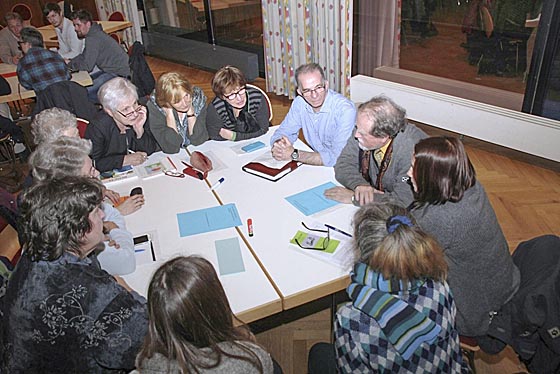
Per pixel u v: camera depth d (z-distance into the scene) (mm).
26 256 1310
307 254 1772
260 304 1557
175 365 1005
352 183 2191
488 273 1601
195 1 6363
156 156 2650
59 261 1289
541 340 1552
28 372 1320
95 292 1290
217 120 2711
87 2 7371
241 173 2398
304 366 2223
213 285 1031
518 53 3723
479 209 1578
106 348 1291
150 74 4309
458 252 1578
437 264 1195
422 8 4180
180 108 2584
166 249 1863
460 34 4027
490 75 3971
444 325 1191
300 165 2436
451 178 1535
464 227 1552
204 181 2354
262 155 2561
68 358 1308
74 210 1268
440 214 1575
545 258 1608
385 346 1171
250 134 2764
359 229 1274
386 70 4543
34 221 1249
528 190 3363
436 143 1577
